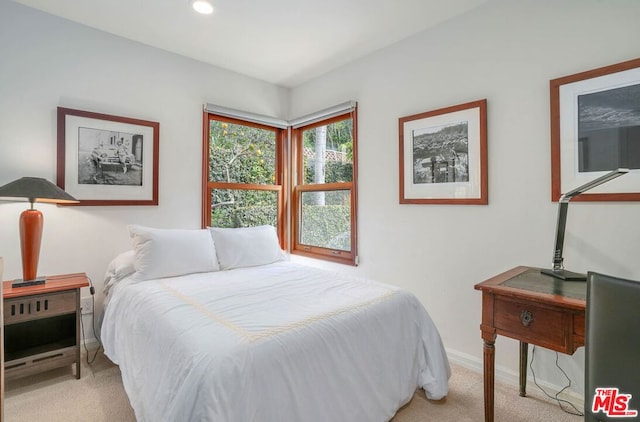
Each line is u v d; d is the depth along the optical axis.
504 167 2.04
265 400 1.14
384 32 2.47
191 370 1.14
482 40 2.13
